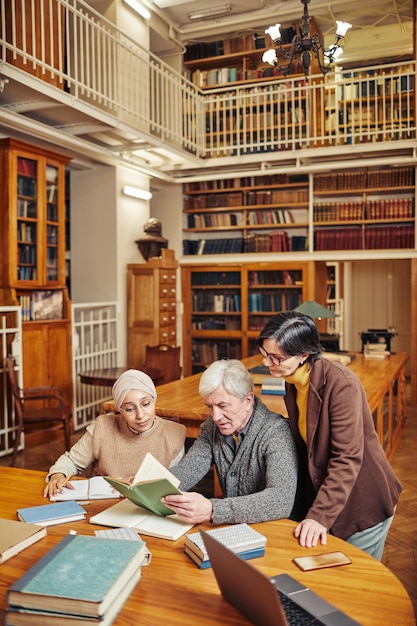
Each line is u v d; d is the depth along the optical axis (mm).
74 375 6312
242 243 8195
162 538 1673
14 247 5422
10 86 4668
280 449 1924
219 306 8359
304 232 8125
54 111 5344
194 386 4141
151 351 5934
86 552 1402
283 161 7469
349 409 1902
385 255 7457
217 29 7766
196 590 1374
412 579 2906
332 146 6859
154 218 7918
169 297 7379
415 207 7312
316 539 1625
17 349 5398
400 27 8094
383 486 1980
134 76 6855
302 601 1282
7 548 1549
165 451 2361
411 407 7551
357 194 7852
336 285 10531
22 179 5520
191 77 8312
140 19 7035
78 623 1184
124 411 2289
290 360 1918
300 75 7461
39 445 5758
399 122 6867
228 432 1970
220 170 7805
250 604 1187
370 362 5629
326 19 7746
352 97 6820
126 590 1322
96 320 7191
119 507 1908
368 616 1250
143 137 6043
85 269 7242
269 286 8023
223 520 1724
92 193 7160
